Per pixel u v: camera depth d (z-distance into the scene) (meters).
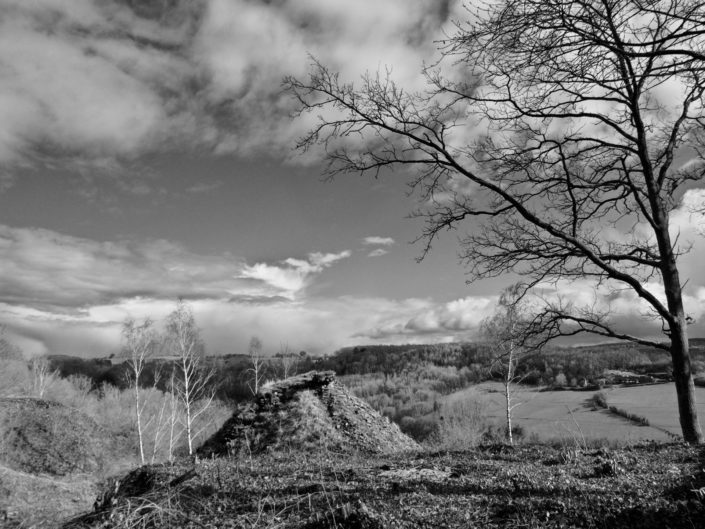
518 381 33.28
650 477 6.12
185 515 6.08
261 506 6.04
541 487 5.91
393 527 4.59
